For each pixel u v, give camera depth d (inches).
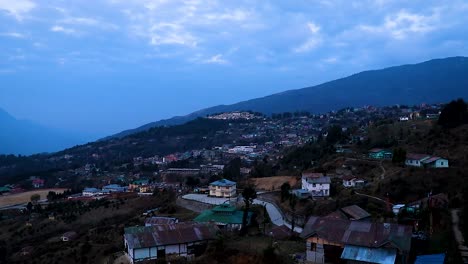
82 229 4335.6
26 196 7012.8
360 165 4424.2
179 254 2102.6
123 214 4653.1
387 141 5064.0
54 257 3068.4
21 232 4478.3
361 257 1651.1
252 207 3356.3
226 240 2175.2
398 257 1649.9
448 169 3378.4
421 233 1959.9
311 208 3302.2
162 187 6146.7
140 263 1995.6
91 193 6481.3
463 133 4242.1
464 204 2301.9
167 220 3159.5
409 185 3238.2
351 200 3213.6
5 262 3467.0
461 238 1870.1
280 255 1855.3
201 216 2817.4
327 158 5167.3
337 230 1817.2
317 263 1818.4
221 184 4249.5
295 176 4877.0
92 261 2687.0
